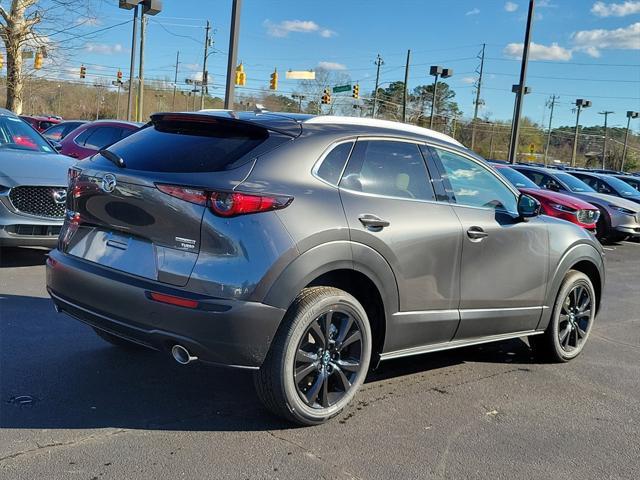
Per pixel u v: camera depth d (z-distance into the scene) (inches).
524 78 874.8
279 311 134.1
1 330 199.8
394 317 159.3
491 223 183.0
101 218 149.0
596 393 190.1
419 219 162.6
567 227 213.9
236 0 532.1
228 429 144.6
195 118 151.6
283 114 161.9
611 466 141.1
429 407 168.6
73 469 121.9
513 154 889.5
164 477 121.6
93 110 3789.4
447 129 3725.4
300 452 135.9
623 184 708.7
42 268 295.0
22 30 904.9
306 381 146.3
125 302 138.3
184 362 135.9
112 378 169.6
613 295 364.8
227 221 131.6
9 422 139.4
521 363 216.4
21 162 286.0
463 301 176.7
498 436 153.2
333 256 142.0
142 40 1314.0
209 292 130.3
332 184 148.4
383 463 134.3
